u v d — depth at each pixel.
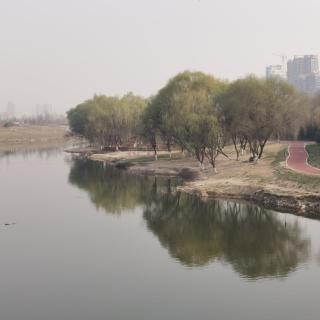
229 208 65.25
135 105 153.38
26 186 87.12
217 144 85.50
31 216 61.97
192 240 51.25
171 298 35.78
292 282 38.75
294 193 64.38
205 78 110.19
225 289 37.38
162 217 61.91
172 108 98.38
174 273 41.00
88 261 44.22
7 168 118.38
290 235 52.09
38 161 138.38
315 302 34.81
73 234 53.47
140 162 114.00
